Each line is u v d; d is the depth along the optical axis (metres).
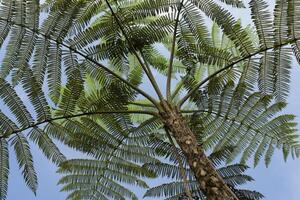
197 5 3.05
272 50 2.84
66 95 3.10
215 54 3.14
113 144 3.49
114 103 3.17
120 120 3.42
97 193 3.83
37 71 3.11
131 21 3.15
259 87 2.96
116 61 3.28
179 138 2.59
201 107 3.26
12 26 3.11
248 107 3.38
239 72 3.16
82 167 3.70
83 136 3.31
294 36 2.77
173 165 3.16
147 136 3.51
